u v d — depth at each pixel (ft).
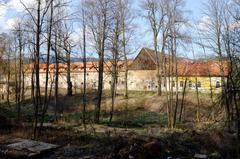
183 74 169.58
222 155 61.46
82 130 90.84
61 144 68.03
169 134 82.58
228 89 59.82
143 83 220.23
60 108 155.12
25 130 81.41
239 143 63.98
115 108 155.43
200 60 133.08
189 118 136.46
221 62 94.07
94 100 170.91
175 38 129.49
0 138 69.15
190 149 62.95
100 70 129.90
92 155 59.47
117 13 139.64
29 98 178.50
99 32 130.72
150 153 55.62
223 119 73.67
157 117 140.15
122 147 59.98
